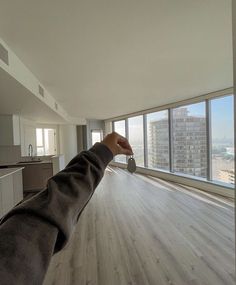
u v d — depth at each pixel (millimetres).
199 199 5039
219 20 2307
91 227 3619
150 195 5527
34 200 500
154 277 2273
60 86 4633
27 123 7266
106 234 3346
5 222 451
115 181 7402
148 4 2014
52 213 470
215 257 2627
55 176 573
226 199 4977
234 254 2682
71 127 10578
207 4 2043
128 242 3068
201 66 3668
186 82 4613
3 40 2543
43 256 427
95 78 4195
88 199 571
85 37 2574
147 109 8297
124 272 2381
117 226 3643
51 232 456
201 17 2244
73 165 610
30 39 2559
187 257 2643
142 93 5590
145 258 2646
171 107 7113
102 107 7637
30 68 3488
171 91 5402
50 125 10031
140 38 2652
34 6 1970
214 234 3242
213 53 3145
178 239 3115
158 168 8156
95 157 619
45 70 3604
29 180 6168
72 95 5547
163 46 2885
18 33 2414
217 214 4066
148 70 3816
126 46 2852
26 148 7078
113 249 2887
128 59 3289
